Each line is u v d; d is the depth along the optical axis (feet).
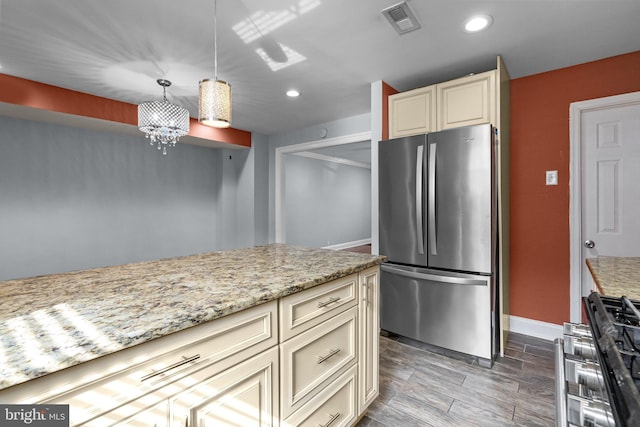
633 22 6.36
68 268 12.97
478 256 7.30
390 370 7.30
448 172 7.66
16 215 11.69
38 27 6.53
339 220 26.94
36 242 12.16
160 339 2.70
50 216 12.50
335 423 4.74
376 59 8.05
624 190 7.80
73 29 6.63
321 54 7.80
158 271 4.65
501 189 7.93
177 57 7.93
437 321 7.88
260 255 6.04
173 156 16.57
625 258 5.98
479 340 7.32
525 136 9.00
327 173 25.52
